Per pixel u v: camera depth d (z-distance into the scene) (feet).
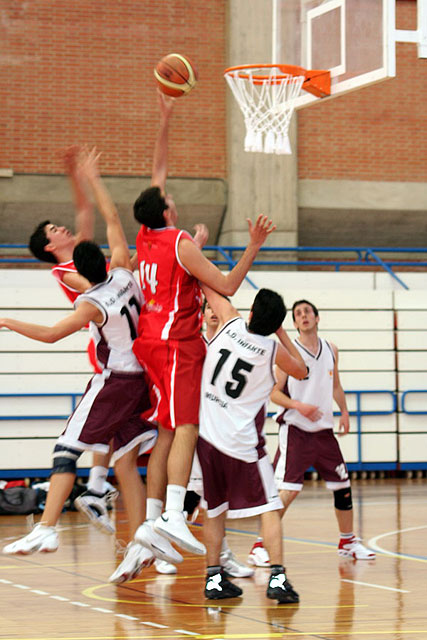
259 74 34.24
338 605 19.01
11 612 18.44
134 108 55.31
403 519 34.40
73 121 54.60
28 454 46.11
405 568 23.85
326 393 25.72
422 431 50.72
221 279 18.90
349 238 59.72
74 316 19.27
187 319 19.13
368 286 51.24
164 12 55.93
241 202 55.31
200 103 56.18
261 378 19.08
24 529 33.35
